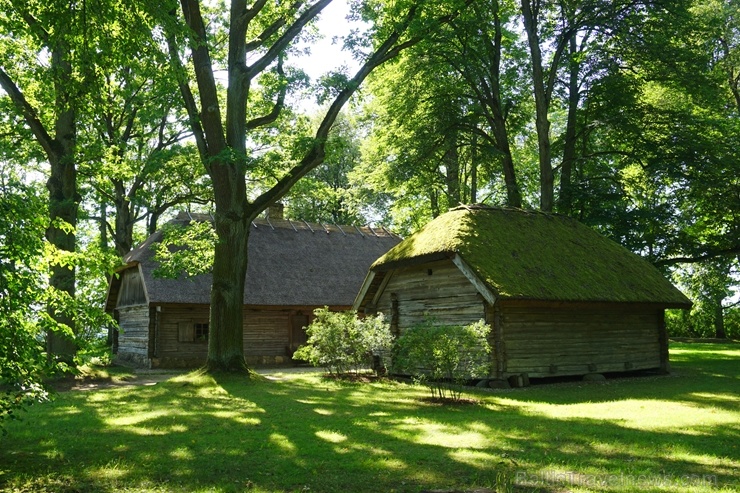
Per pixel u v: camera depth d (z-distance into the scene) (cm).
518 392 1526
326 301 2862
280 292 2806
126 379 2038
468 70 2764
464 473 671
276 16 2114
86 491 614
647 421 1018
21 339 633
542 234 2017
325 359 1817
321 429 952
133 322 2916
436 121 2825
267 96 2212
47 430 962
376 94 3083
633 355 1941
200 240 1783
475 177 3606
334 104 1897
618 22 2553
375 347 1820
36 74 1409
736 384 1653
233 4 1869
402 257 1891
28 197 693
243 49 1862
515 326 1692
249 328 2811
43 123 2052
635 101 2741
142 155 3241
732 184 2630
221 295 1764
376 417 1077
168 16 1219
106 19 1224
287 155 2067
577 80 2903
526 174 3759
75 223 1942
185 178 3200
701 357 2752
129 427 987
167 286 2588
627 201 2908
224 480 655
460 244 1725
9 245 645
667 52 2553
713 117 2883
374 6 2053
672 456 749
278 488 625
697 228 3002
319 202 4991
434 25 1973
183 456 766
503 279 1636
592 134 3108
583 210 2741
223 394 1430
